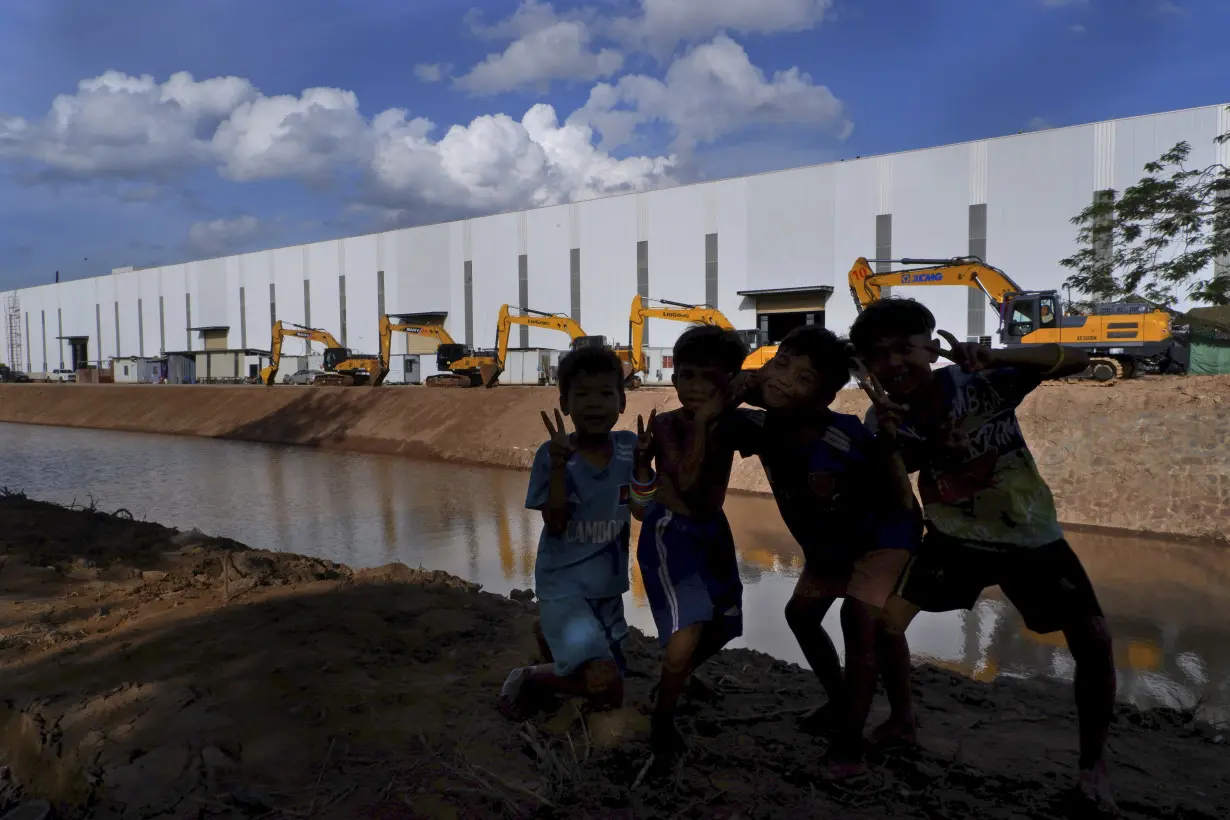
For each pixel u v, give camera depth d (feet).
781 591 40.91
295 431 132.98
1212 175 94.99
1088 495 58.75
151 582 22.89
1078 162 135.95
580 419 12.28
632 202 189.06
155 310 301.84
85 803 11.14
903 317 10.87
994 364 10.51
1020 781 11.57
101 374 277.44
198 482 86.69
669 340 184.85
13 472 96.53
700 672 17.20
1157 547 51.26
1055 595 10.84
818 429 11.44
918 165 151.74
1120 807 10.89
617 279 192.13
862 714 11.34
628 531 12.85
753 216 171.83
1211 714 25.80
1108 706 10.61
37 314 359.46
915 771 11.66
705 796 10.98
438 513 66.28
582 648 12.21
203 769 11.48
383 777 11.31
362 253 240.32
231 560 26.16
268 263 263.70
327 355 174.40
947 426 10.89
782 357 11.07
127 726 12.71
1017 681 18.63
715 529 11.88
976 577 11.23
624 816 10.40
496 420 109.60
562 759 11.76
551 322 137.08
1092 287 99.45
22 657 16.28
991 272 86.99
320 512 67.51
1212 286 85.61
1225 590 41.22
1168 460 56.95
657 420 12.22
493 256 213.25
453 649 17.35
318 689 14.46
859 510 11.56
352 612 19.65
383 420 124.57
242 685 14.47
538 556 12.92
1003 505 10.84
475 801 10.69
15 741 13.34
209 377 260.42
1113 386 65.77
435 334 161.17
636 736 12.72
